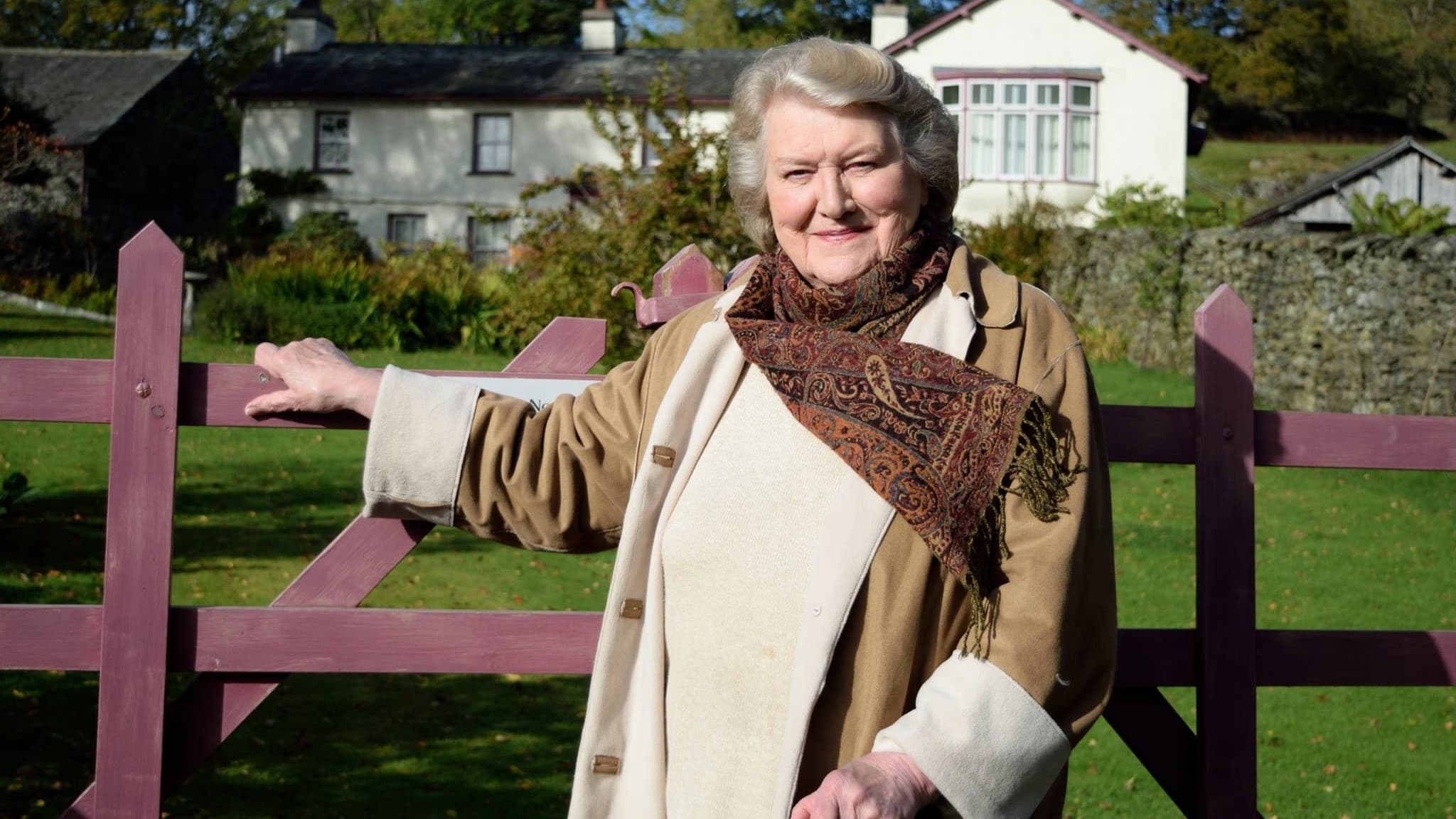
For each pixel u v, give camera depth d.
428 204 27.47
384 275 18.92
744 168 1.95
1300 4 48.12
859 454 1.70
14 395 2.13
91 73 31.45
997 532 1.67
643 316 2.48
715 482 1.82
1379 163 21.08
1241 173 40.66
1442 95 48.62
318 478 9.45
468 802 4.25
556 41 48.00
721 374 1.87
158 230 2.13
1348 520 9.15
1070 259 18.39
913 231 1.86
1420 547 8.43
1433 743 5.27
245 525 7.98
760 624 1.74
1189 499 9.55
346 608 2.21
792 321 1.85
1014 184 25.00
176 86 32.06
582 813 1.87
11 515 7.48
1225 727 2.36
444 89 27.33
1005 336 1.80
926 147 1.84
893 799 1.55
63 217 25.02
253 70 46.44
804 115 1.83
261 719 4.98
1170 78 24.95
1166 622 6.62
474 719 5.11
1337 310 12.48
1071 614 1.64
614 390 2.03
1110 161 25.20
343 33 50.59
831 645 1.68
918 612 1.69
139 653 2.12
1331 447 2.44
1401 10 48.44
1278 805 4.58
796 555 1.74
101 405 2.15
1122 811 4.41
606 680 1.88
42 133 27.16
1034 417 1.68
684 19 49.09
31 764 4.21
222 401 2.17
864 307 1.79
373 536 2.24
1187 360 15.07
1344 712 5.63
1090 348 16.56
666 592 1.85
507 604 6.75
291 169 27.53
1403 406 11.74
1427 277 11.66
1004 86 25.08
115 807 2.12
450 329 18.34
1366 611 6.99
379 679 5.55
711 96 26.62
